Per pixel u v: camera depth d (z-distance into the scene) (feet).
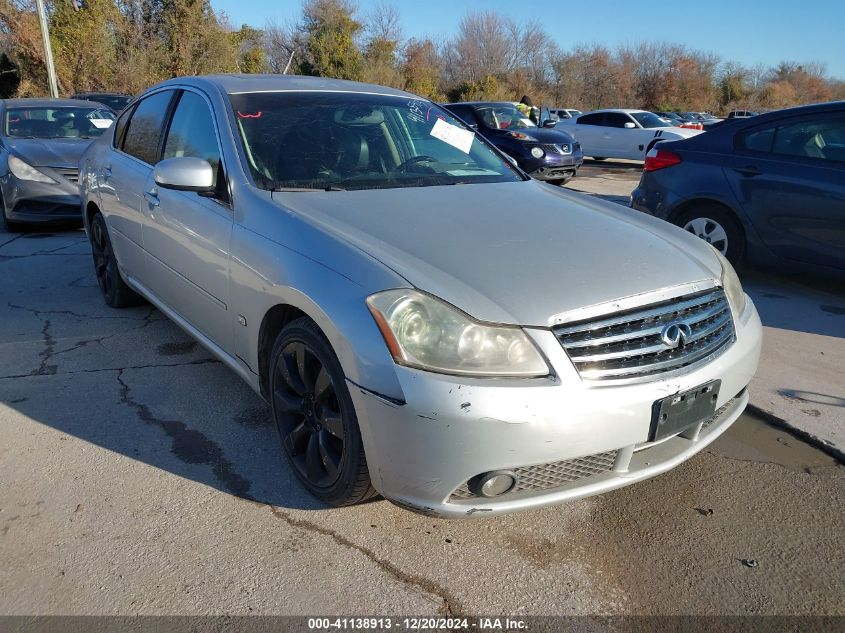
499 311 7.04
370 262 7.60
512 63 183.01
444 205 9.55
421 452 6.87
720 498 9.01
